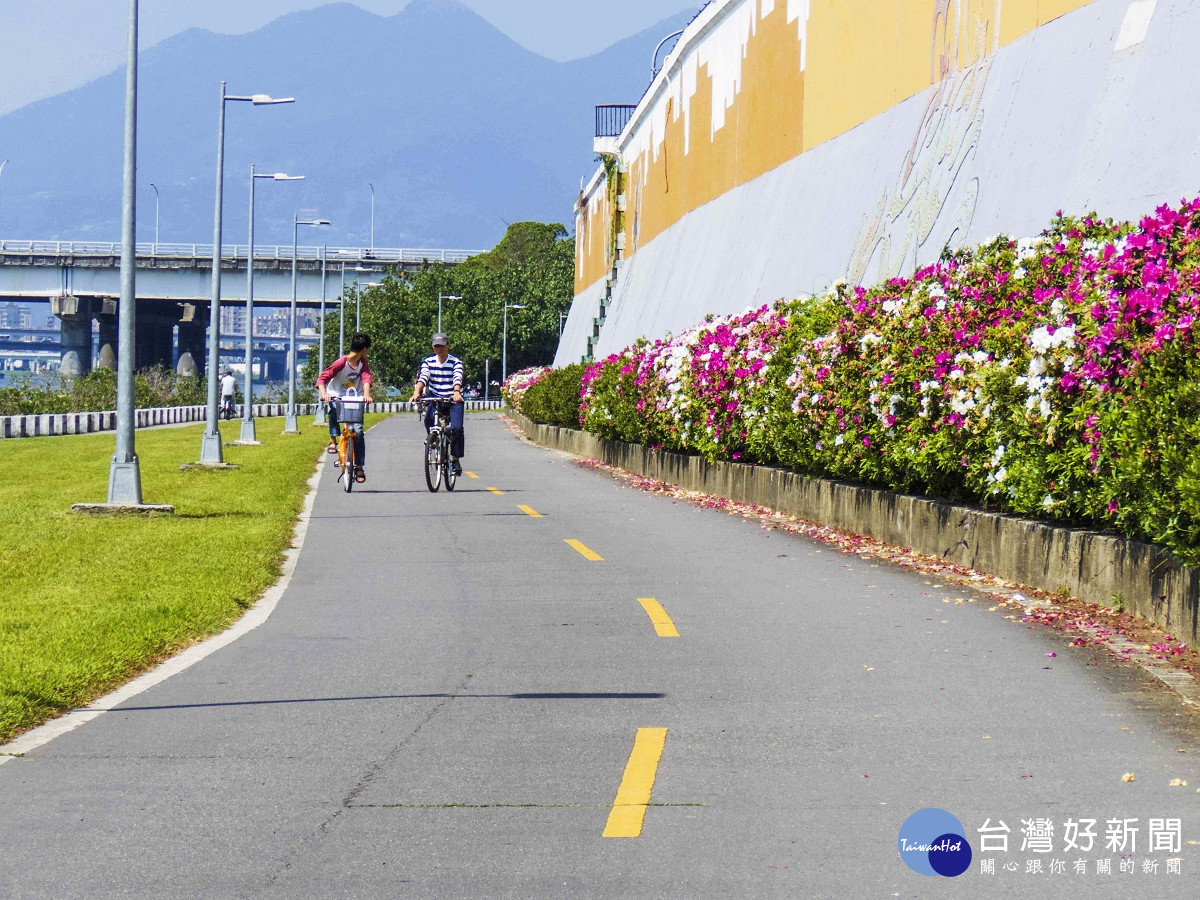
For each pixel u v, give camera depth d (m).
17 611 16.80
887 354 23.95
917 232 33.34
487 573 20.73
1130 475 15.05
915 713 11.67
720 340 34.84
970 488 21.42
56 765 10.38
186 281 181.62
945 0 34.47
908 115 36.47
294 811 9.17
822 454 27.19
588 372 55.75
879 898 7.48
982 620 16.23
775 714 11.73
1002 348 19.95
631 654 14.48
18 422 74.81
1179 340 14.60
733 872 7.90
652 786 9.65
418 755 10.55
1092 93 26.33
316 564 21.88
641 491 37.09
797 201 45.44
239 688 13.05
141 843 8.54
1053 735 10.84
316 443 63.16
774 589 18.97
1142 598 15.38
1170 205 22.14
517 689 12.86
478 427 95.19
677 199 69.94
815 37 45.22
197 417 107.81
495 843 8.46
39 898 7.63
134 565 20.80
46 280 178.38
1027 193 27.69
